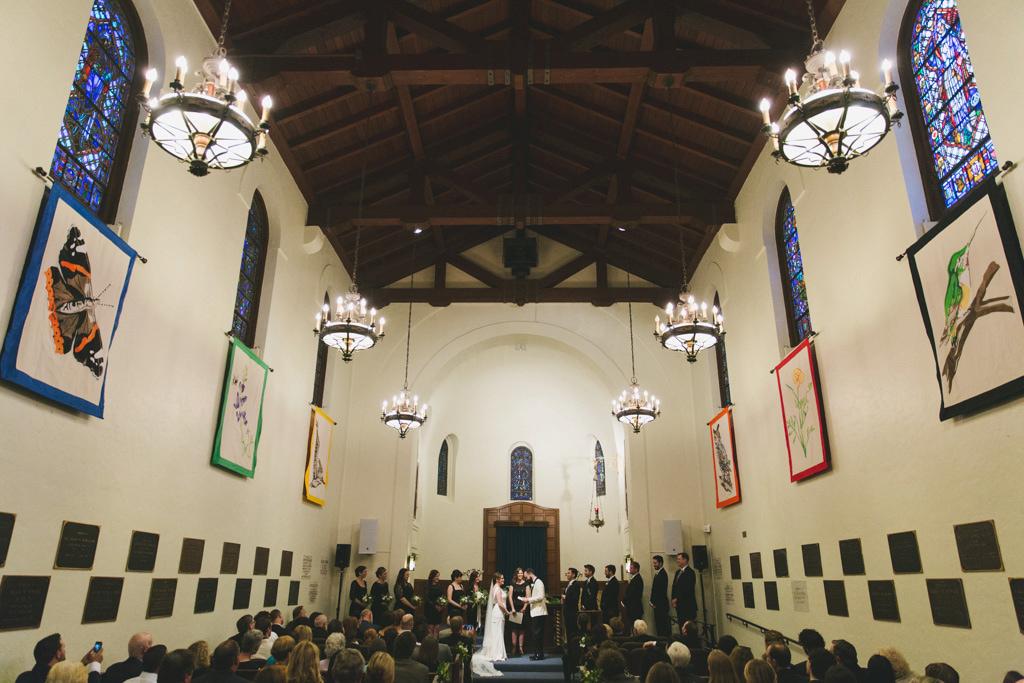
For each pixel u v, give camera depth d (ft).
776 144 18.44
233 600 30.94
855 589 26.45
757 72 30.48
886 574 24.22
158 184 24.73
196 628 27.30
